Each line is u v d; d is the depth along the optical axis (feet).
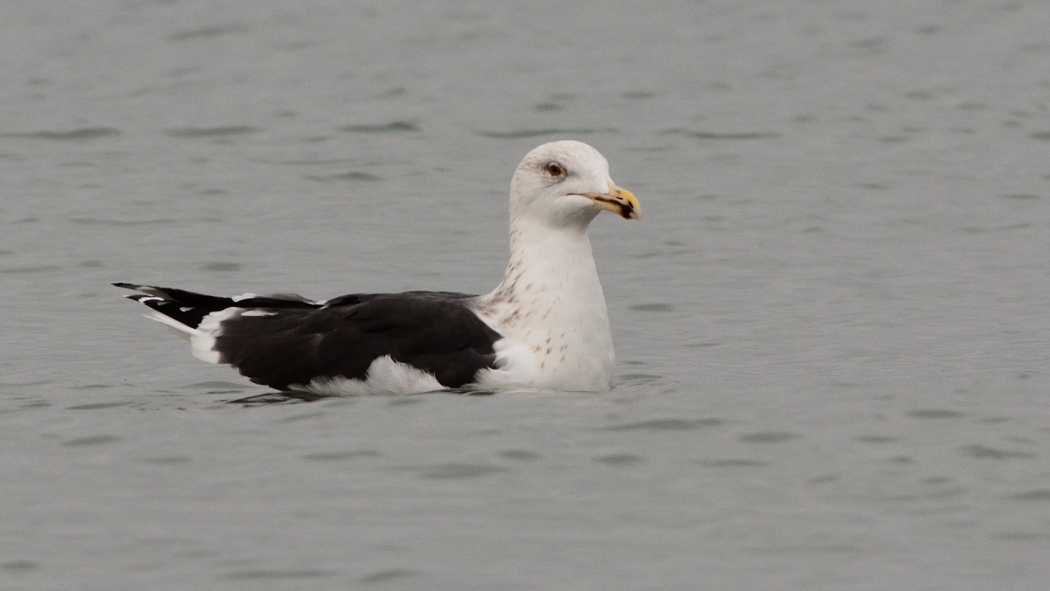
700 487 35.40
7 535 32.78
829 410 41.83
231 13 126.72
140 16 125.59
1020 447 37.99
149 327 55.21
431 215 72.69
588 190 43.09
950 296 59.00
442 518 33.40
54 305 57.98
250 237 68.54
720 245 67.87
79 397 45.11
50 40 117.08
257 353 45.47
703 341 53.31
